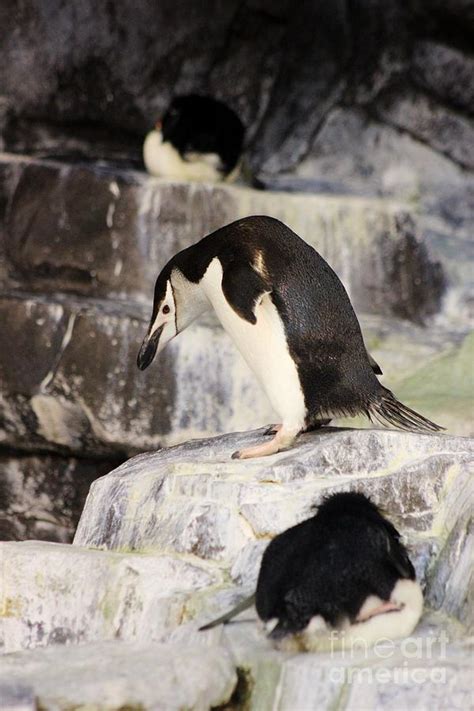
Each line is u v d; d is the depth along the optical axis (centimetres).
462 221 2895
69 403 2112
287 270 1316
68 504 2194
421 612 1067
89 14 2727
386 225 2452
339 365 1308
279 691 980
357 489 1215
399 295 2461
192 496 1257
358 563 1004
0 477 2217
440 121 2959
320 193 2733
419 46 2945
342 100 2975
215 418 2095
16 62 2677
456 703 929
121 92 2792
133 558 1189
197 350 2098
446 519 1209
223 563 1192
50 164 2353
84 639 1176
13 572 1227
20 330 2138
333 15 2958
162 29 2809
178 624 1107
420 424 1364
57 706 928
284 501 1202
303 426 1316
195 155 2519
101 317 2103
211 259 1372
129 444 2109
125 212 2294
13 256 2344
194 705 971
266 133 2962
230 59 2916
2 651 1216
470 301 2502
